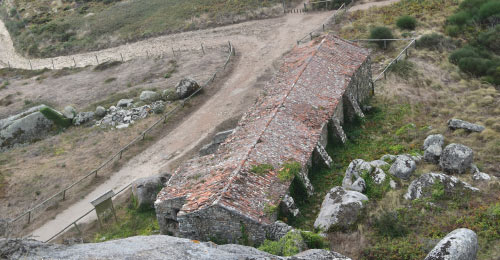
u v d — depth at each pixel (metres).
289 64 35.59
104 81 56.28
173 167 34.84
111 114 45.34
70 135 43.31
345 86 31.89
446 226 19.78
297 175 23.61
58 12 88.62
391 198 22.64
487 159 26.67
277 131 26.27
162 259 12.40
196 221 20.92
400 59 44.28
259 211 20.47
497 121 31.16
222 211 20.17
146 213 28.56
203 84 48.41
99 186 34.06
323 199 24.31
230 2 73.12
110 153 38.41
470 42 48.25
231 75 49.78
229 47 57.97
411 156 26.64
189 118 42.22
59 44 75.06
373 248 19.02
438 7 56.38
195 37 65.06
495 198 21.25
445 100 36.06
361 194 22.69
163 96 46.38
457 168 24.61
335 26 57.00
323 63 33.91
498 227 19.03
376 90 39.31
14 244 12.30
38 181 35.72
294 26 60.53
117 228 27.59
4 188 35.34
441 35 48.09
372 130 32.47
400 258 18.22
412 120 33.38
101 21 79.06
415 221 20.48
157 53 62.12
